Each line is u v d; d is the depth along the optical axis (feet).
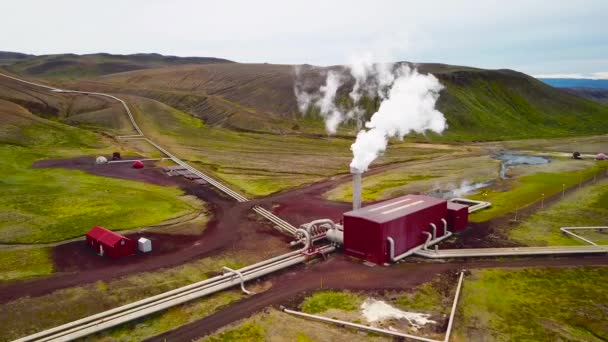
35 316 110.11
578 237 166.71
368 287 129.80
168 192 239.30
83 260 145.48
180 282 132.05
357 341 102.63
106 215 190.80
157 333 105.81
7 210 190.90
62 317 110.93
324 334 105.60
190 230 179.22
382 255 145.18
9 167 268.62
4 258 144.15
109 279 131.34
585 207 208.03
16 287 124.06
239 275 132.05
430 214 163.43
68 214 190.49
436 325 109.09
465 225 182.50
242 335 105.19
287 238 172.14
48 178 251.60
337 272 140.36
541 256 151.64
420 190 251.60
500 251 153.28
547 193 236.43
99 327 105.19
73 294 121.29
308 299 123.13
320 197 237.25
